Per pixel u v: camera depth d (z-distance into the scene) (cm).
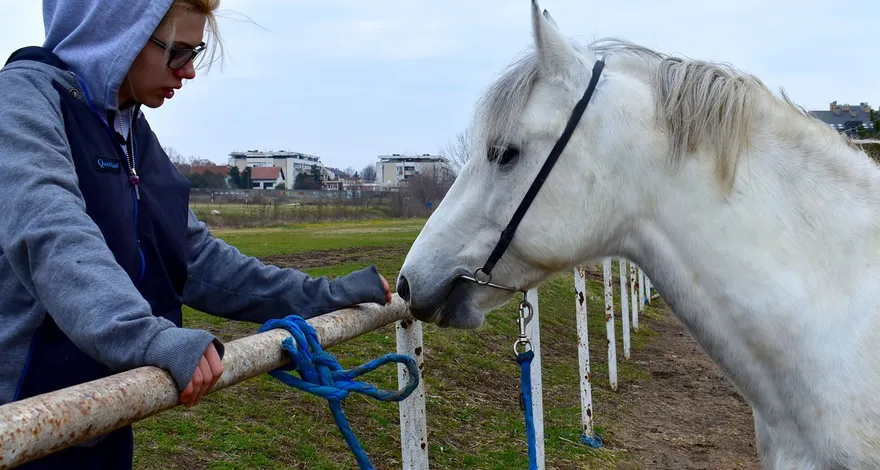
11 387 118
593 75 183
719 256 172
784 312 165
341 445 381
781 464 174
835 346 161
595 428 518
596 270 1384
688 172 174
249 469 326
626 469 444
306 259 1063
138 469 304
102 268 104
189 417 368
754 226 170
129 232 134
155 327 104
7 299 118
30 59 128
